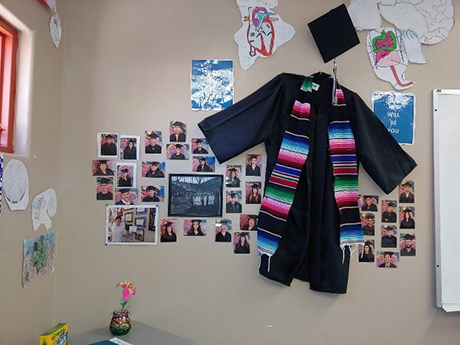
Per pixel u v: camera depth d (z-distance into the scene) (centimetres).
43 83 149
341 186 159
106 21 169
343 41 166
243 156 167
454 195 167
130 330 150
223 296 164
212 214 166
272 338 164
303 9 170
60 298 162
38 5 144
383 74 169
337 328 164
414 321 165
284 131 164
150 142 167
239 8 170
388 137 164
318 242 160
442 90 169
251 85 169
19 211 131
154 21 170
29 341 139
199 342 164
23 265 134
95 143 166
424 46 171
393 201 167
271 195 159
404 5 170
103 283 164
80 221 164
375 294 165
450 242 166
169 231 165
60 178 164
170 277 165
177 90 168
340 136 161
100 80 168
